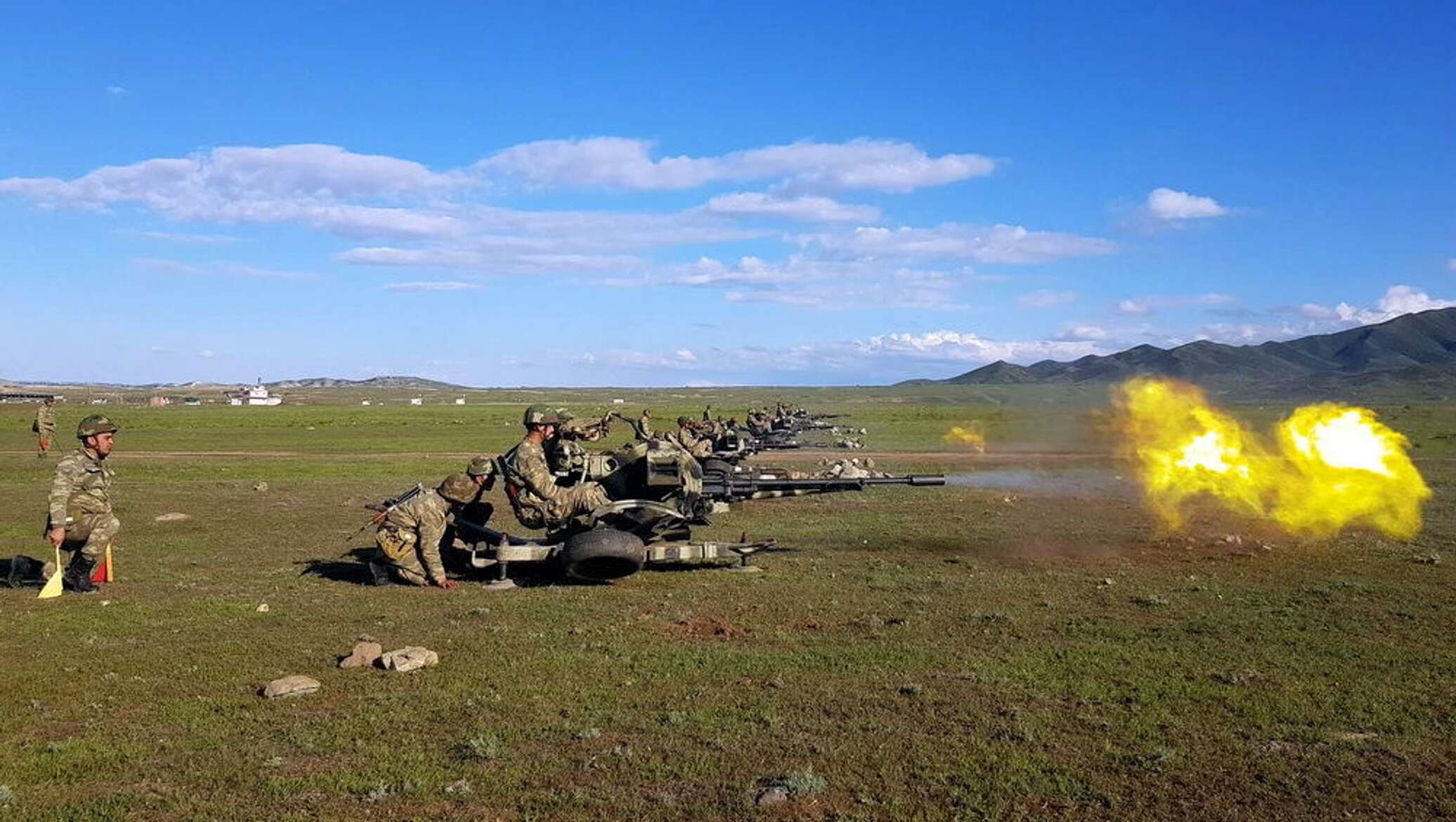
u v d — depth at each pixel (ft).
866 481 70.74
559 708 34.04
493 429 284.61
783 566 62.23
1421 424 243.40
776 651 41.29
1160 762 29.07
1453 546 69.87
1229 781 27.84
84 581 55.67
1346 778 28.04
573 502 58.59
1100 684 36.32
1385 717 32.86
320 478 130.31
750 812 25.90
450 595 54.08
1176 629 44.88
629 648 41.73
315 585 57.41
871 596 52.60
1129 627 45.29
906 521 84.33
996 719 32.71
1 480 123.85
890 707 33.96
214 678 38.06
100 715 33.81
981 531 78.43
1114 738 31.01
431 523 56.59
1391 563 63.05
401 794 27.07
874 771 28.55
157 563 65.10
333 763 29.27
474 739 30.40
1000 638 43.32
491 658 40.42
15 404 500.33
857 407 471.62
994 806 26.30
